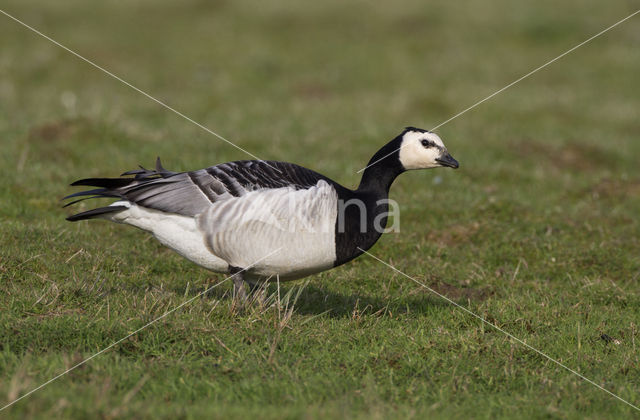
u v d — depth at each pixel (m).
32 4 32.59
